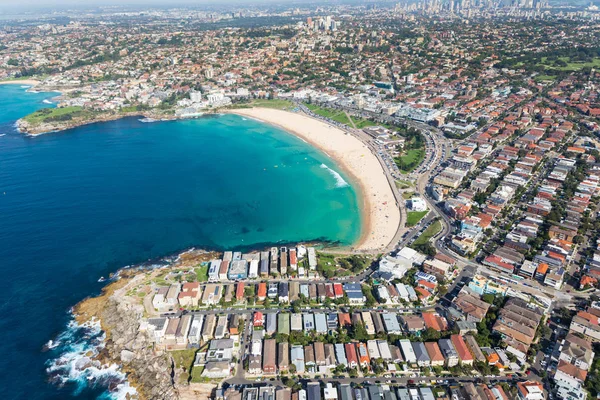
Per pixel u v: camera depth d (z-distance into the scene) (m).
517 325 149.62
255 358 141.62
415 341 148.00
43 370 145.75
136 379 141.50
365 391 129.62
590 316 152.62
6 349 154.25
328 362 139.62
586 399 125.25
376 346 145.88
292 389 131.88
